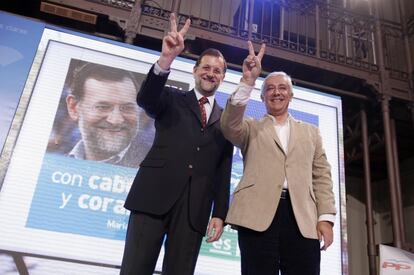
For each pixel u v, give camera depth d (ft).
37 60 11.55
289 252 5.15
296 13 17.92
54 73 11.62
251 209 5.28
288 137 6.01
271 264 5.01
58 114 11.18
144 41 14.07
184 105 6.16
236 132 5.71
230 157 6.28
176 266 5.06
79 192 10.50
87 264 9.85
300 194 5.40
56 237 9.87
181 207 5.38
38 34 11.87
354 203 20.11
